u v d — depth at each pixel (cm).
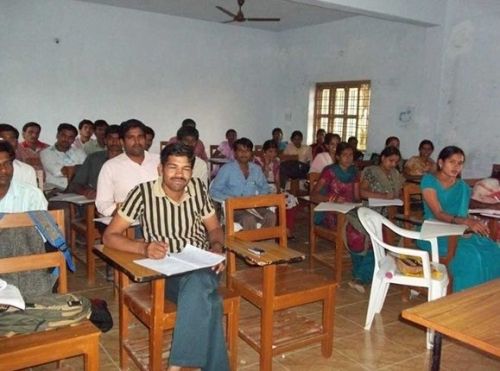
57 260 190
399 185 389
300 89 845
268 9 701
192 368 189
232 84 847
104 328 227
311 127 837
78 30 691
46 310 167
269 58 881
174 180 203
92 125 550
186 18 780
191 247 204
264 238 256
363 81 731
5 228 190
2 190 212
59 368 201
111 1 687
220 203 370
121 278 217
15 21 646
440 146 623
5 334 158
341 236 341
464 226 270
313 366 232
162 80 773
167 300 200
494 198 343
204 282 186
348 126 771
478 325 124
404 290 317
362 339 262
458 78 595
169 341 223
